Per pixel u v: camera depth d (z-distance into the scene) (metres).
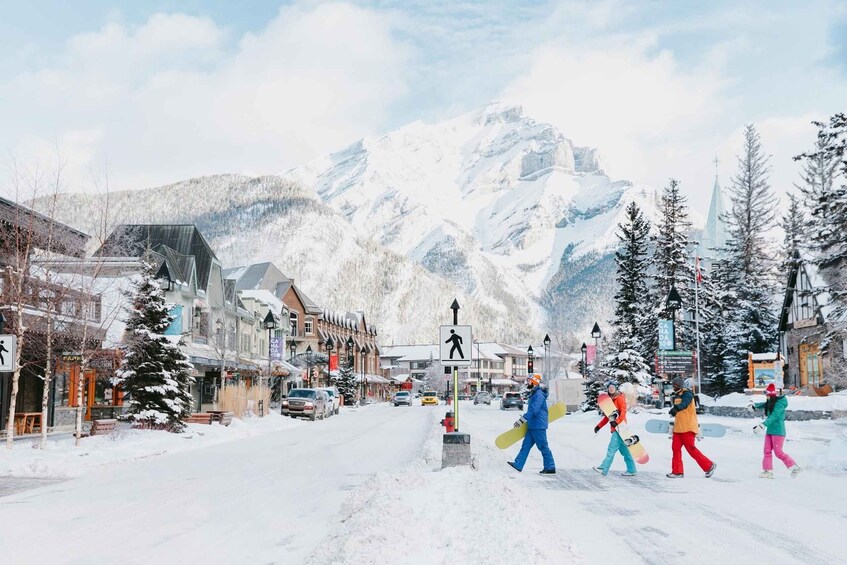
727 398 37.47
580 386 61.12
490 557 6.99
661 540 8.70
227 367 48.28
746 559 7.79
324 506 11.59
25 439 26.25
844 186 35.50
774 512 10.70
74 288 25.75
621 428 15.06
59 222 26.36
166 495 13.20
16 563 8.09
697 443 24.11
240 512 11.20
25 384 29.83
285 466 18.09
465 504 10.10
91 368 32.25
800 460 17.95
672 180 62.25
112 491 13.89
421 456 20.05
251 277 97.38
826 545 8.46
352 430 34.59
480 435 28.23
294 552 8.41
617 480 14.47
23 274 23.50
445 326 17.14
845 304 36.50
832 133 34.62
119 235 31.81
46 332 24.30
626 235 62.53
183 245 51.78
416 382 161.88
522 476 15.15
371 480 12.05
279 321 71.81
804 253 38.97
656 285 61.53
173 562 8.06
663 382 46.72
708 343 59.69
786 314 50.12
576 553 7.64
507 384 182.00
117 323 34.28
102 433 27.14
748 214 70.69
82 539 9.32
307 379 80.19
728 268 67.81
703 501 11.73
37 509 11.76
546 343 75.69
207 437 29.09
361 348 123.62
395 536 7.87
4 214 24.14
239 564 7.93
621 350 55.47
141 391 30.66
